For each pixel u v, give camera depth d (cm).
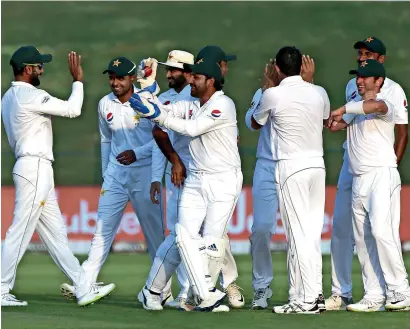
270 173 2942
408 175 7375
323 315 2706
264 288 2928
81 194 5597
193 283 2709
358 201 2841
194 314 2703
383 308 2852
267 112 2722
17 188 2939
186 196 2750
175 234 2738
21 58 2936
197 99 2767
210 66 2694
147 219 3131
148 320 2570
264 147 2962
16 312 2764
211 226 2712
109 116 3105
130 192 3095
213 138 2709
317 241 2744
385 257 2800
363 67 2788
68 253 3006
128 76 3077
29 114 2903
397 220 2833
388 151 2828
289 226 2731
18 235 2938
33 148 2923
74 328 2416
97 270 3042
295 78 2711
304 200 2722
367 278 2869
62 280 4066
